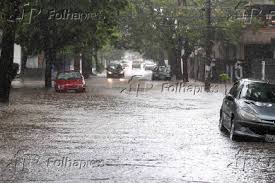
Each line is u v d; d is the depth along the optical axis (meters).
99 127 32.25
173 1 110.94
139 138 27.66
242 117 26.70
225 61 110.19
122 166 20.00
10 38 50.06
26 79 108.88
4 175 18.28
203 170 19.62
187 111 44.16
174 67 129.75
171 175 18.59
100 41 84.94
